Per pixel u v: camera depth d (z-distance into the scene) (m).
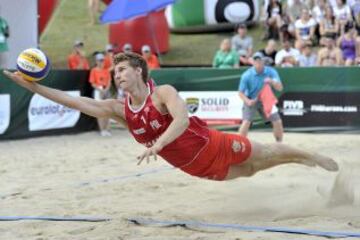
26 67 10.10
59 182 16.94
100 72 30.47
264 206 12.76
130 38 39.91
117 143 26.36
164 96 10.23
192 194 14.59
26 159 21.75
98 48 44.00
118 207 13.18
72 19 50.00
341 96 27.95
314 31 38.41
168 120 10.40
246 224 11.00
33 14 34.72
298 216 11.63
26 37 34.59
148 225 11.05
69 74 29.62
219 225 10.82
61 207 13.31
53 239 10.23
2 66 33.47
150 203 13.61
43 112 28.64
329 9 38.09
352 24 36.84
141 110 10.41
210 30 45.88
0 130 26.78
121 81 10.23
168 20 46.28
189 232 10.42
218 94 29.78
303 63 33.16
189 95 30.33
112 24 40.22
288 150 11.50
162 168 19.12
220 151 10.93
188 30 46.00
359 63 31.84
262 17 46.47
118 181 16.78
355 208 12.10
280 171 17.66
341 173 12.53
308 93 28.50
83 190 15.45
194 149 10.77
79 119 30.39
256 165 11.55
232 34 45.66
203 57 41.72
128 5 36.25
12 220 12.01
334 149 22.84
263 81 23.56
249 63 33.38
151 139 10.66
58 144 26.12
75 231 10.77
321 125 28.38
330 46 32.66
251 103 23.52
